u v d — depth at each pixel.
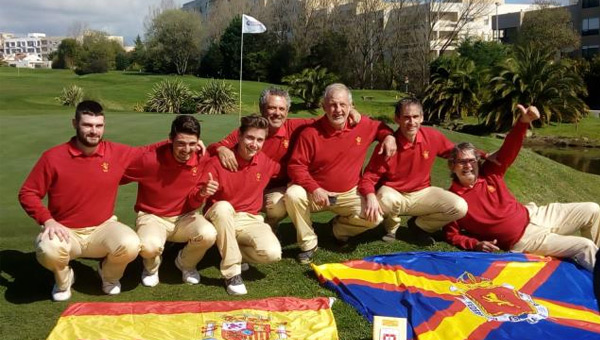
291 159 5.25
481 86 35.06
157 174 4.61
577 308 4.43
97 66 67.19
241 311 4.07
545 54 31.36
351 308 4.30
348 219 5.44
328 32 55.88
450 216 5.52
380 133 5.42
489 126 32.97
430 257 5.14
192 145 4.48
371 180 5.43
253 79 56.28
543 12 51.19
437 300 4.34
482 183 5.61
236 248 4.62
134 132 13.14
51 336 3.64
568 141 29.86
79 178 4.32
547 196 10.12
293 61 55.44
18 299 4.41
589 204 5.63
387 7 57.88
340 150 5.22
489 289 4.56
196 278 4.81
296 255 5.46
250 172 4.88
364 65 58.66
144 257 4.60
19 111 21.45
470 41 49.06
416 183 5.65
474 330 3.94
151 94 32.16
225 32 57.66
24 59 114.25
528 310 4.27
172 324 3.86
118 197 7.30
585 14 55.66
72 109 26.98
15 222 6.23
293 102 37.84
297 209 5.09
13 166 9.22
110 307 4.04
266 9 63.34
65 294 4.41
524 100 31.12
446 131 15.03
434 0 51.91
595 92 42.94
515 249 5.55
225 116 20.03
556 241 5.34
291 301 4.25
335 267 4.91
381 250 5.61
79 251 4.40
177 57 64.38
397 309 4.23
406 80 53.34
